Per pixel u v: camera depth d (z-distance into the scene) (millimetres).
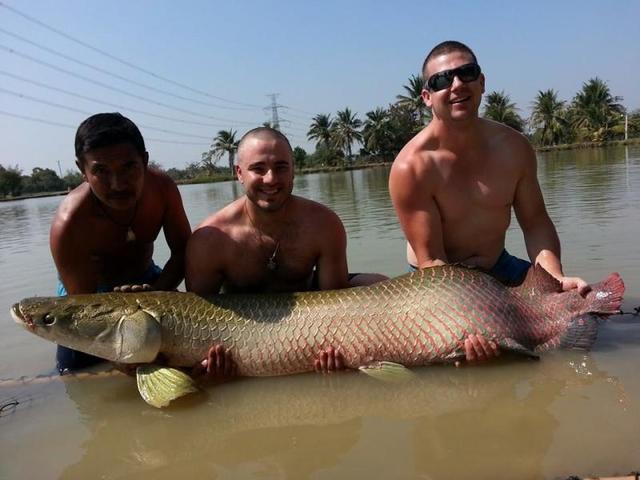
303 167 31641
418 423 1438
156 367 1727
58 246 1938
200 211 7039
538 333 1820
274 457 1330
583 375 1636
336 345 1754
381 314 1762
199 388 1709
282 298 1821
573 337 1810
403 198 2113
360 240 3707
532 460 1236
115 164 1771
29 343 2205
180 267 2168
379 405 1555
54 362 2016
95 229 1970
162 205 2086
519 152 2123
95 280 2053
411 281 1817
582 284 1883
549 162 12312
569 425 1366
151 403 1601
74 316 1736
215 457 1351
